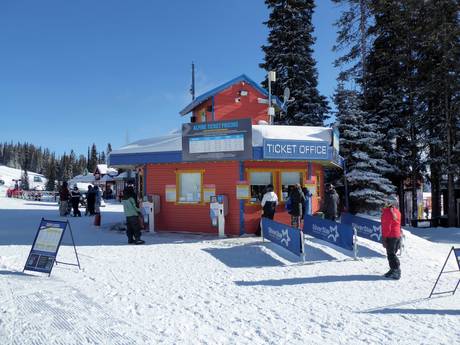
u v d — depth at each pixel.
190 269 8.99
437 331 5.38
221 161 14.11
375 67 25.88
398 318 5.93
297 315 6.01
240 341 4.93
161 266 9.22
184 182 15.00
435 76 21.94
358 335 5.20
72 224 18.28
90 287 7.30
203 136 13.60
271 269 9.16
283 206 14.41
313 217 11.98
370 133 21.98
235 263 9.66
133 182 25.66
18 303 6.19
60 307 6.03
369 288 7.73
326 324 5.62
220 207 13.42
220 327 5.42
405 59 23.48
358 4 26.44
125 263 9.47
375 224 12.05
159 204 15.24
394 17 23.48
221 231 13.42
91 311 5.89
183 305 6.39
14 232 14.96
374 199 21.05
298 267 9.41
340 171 22.70
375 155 22.45
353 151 22.19
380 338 5.11
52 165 98.69
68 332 4.99
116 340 4.78
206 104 19.33
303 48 30.30
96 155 108.19
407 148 24.41
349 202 22.23
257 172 14.26
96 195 21.77
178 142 14.85
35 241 8.51
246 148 13.06
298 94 29.88
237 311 6.16
